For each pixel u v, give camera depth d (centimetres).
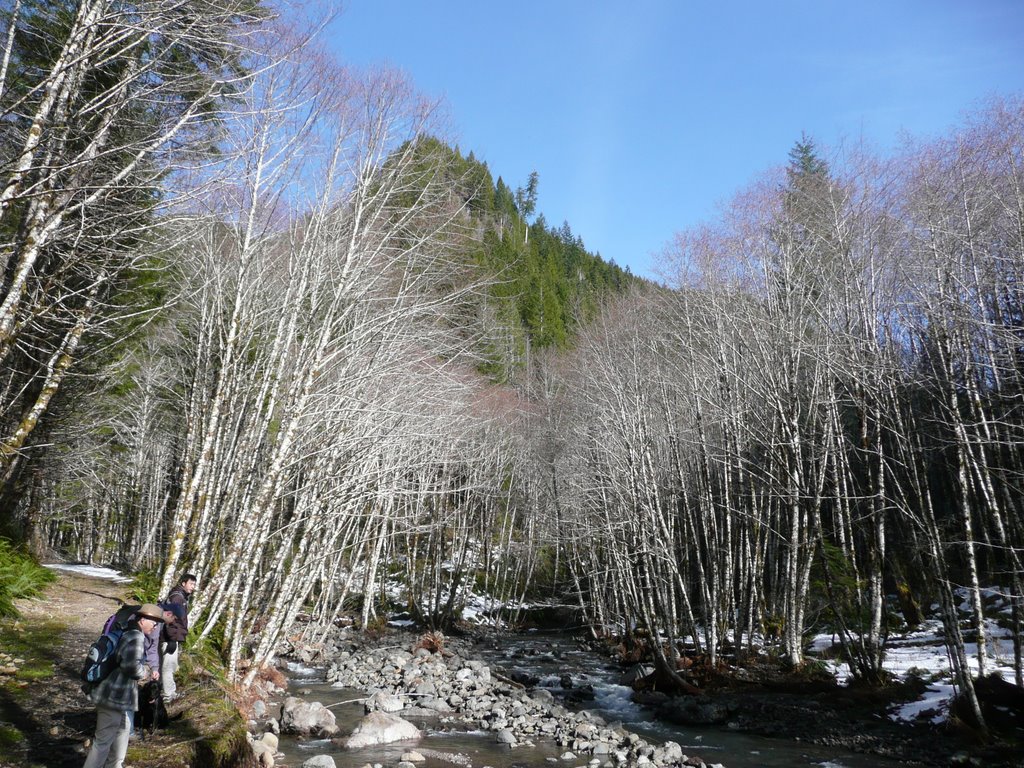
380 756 919
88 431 1766
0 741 607
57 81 717
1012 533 1346
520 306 4359
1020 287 1199
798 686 1397
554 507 2778
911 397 1516
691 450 2169
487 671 1633
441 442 1556
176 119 862
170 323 1555
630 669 1727
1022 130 1313
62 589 1509
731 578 1892
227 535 1180
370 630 2234
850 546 1748
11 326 729
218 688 850
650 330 2434
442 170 1274
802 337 1677
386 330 1155
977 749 971
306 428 1094
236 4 823
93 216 859
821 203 1778
